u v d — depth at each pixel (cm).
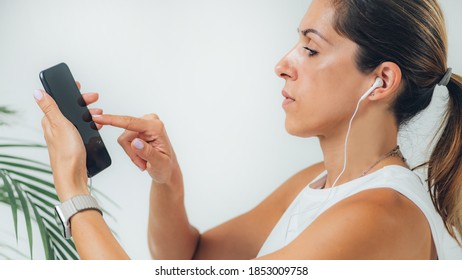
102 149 167
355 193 149
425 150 217
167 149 176
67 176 146
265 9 271
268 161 268
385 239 137
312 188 177
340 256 136
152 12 276
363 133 156
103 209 266
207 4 273
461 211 173
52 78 159
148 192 269
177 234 195
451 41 254
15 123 273
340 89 154
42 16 278
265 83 269
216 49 272
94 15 278
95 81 275
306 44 158
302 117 160
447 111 172
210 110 271
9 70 276
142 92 273
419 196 150
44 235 233
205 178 269
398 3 151
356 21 149
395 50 150
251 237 202
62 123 149
